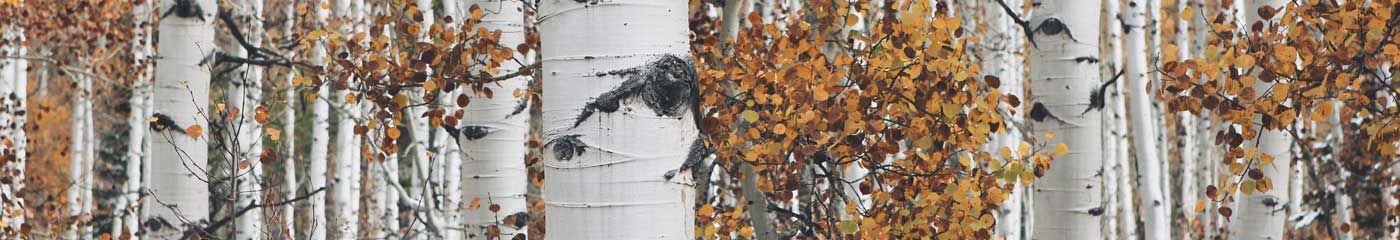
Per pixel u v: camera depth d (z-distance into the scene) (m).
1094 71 4.39
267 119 4.89
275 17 11.67
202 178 4.89
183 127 4.79
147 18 13.19
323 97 10.09
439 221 12.01
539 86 5.54
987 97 4.36
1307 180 14.32
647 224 2.41
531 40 5.51
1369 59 4.68
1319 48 4.88
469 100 5.14
